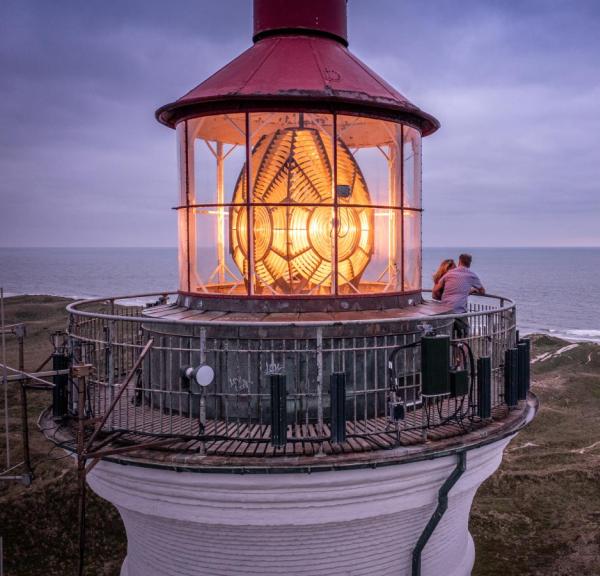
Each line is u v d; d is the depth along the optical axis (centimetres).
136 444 821
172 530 889
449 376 841
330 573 876
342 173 989
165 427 865
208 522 823
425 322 955
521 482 2159
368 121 1027
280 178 979
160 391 833
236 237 1020
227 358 886
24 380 1011
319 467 760
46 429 917
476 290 1191
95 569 1655
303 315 927
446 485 856
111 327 877
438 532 958
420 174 1079
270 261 985
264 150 999
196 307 990
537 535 1836
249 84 930
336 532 853
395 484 823
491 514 1956
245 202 976
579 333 8631
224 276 1129
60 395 934
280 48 1009
